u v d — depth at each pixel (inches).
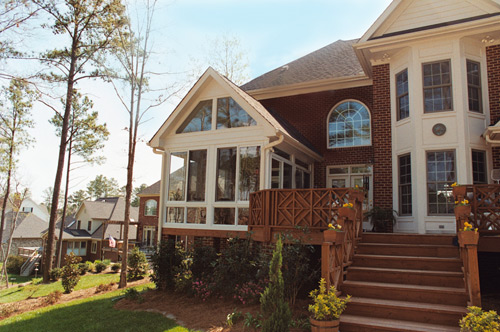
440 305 245.9
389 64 478.9
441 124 417.4
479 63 430.9
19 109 844.0
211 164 475.2
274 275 242.8
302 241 332.8
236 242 385.1
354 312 255.4
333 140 590.2
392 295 264.1
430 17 451.8
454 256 301.4
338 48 746.8
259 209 394.0
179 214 490.9
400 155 452.1
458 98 414.0
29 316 406.3
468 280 239.1
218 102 487.2
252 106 445.1
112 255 1270.9
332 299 229.0
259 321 279.1
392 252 323.3
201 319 322.0
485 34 419.2
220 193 465.7
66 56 755.4
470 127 411.5
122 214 1670.8
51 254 834.8
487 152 412.5
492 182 406.3
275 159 462.9
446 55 426.9
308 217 353.1
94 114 937.5
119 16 650.2
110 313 380.2
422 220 411.2
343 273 287.0
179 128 511.5
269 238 369.7
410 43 443.5
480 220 305.6
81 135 934.4
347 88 589.3
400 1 458.9
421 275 276.4
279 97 642.8
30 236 1681.8
